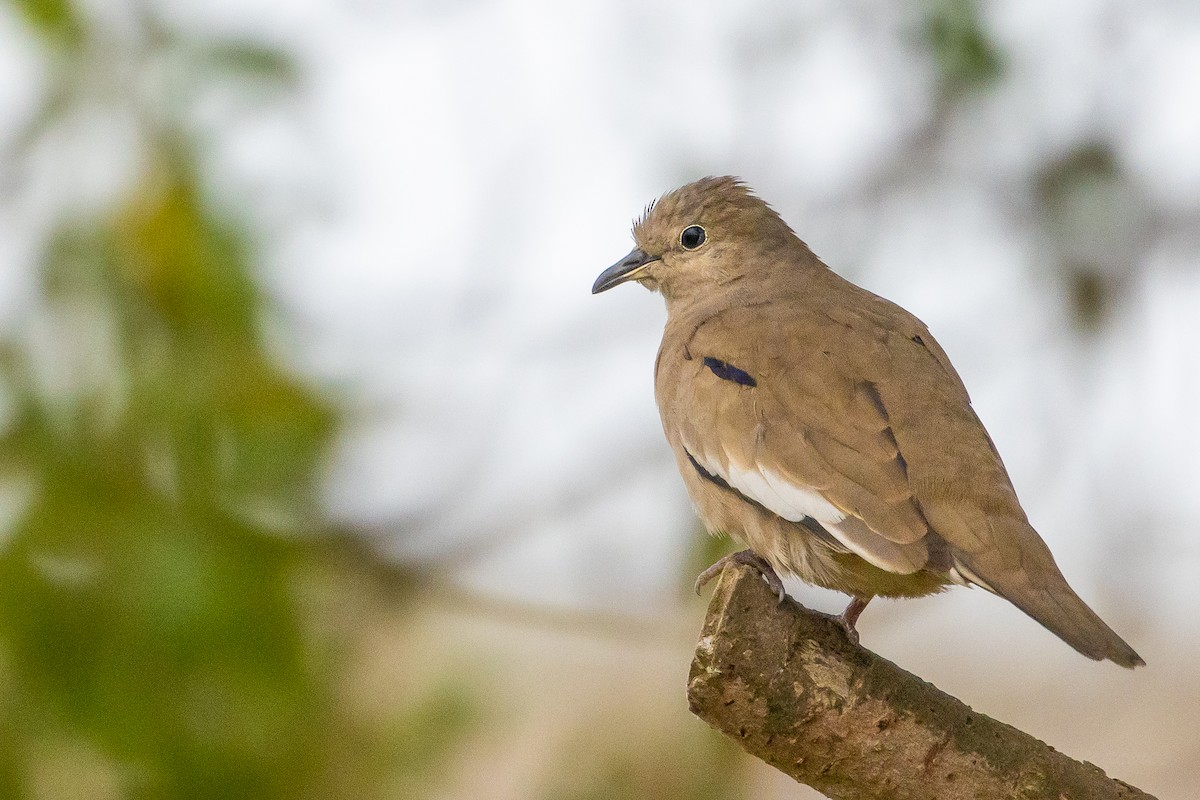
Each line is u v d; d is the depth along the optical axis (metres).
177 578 12.48
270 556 12.88
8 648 12.47
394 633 14.73
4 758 12.49
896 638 26.17
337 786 13.41
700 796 14.51
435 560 15.04
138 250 12.84
